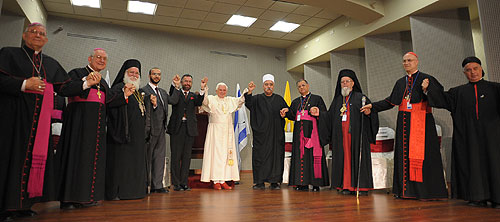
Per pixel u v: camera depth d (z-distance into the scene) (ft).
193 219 7.81
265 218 7.95
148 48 32.94
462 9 22.45
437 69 22.31
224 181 15.88
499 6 15.97
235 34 34.86
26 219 7.85
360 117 13.93
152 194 13.46
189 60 34.63
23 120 8.13
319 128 15.30
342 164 13.99
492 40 15.81
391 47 27.04
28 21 23.49
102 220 7.69
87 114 9.81
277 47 39.27
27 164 8.04
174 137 15.30
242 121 24.84
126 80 12.02
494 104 10.38
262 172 15.90
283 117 16.43
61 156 9.56
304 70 36.32
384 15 25.75
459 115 10.98
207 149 16.10
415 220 7.67
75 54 29.71
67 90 9.17
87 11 28.63
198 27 32.76
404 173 11.92
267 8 28.50
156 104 14.15
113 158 11.59
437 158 11.61
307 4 25.30
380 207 9.82
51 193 8.80
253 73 37.45
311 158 15.43
